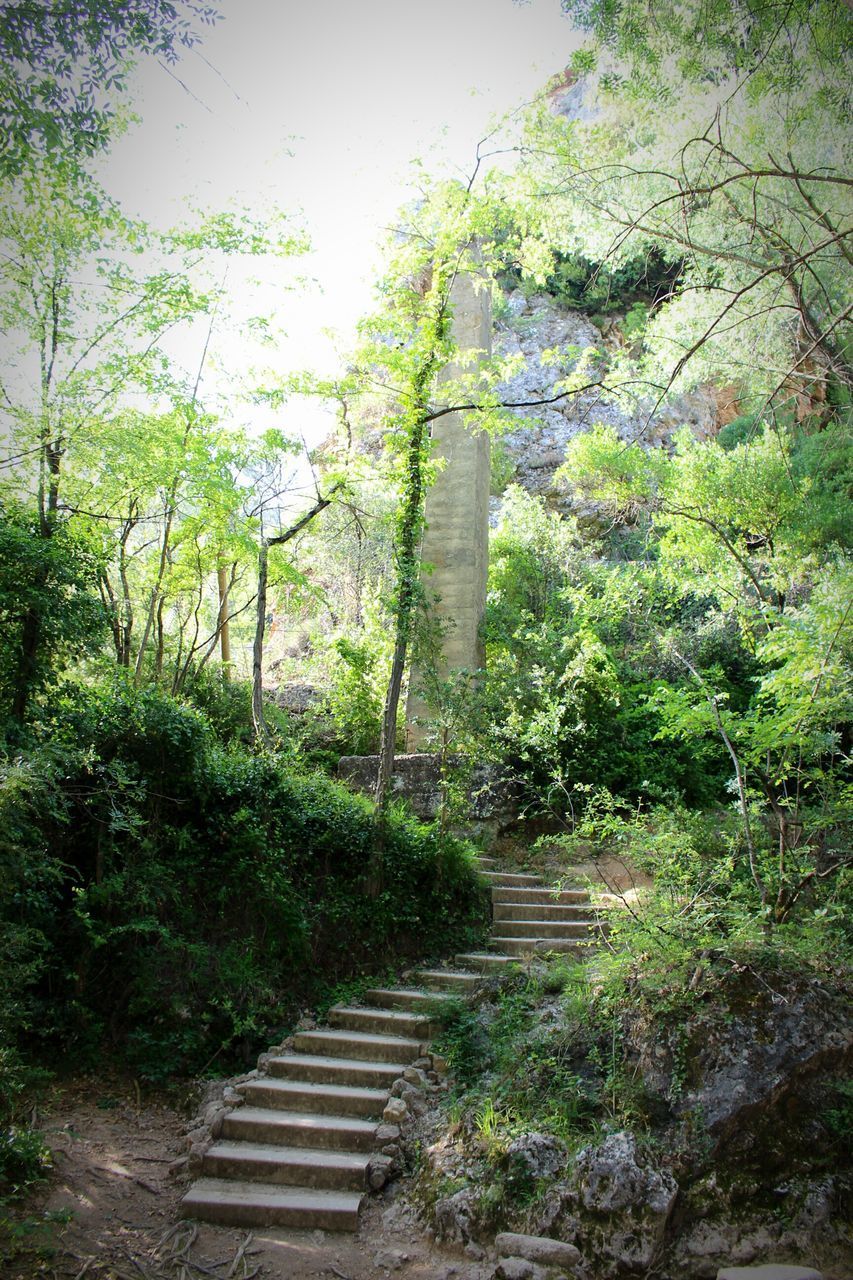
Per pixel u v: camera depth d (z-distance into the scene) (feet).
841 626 18.99
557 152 28.22
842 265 26.18
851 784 20.53
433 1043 19.72
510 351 73.46
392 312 31.22
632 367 32.27
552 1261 13.09
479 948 25.72
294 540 45.83
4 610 21.40
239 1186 15.57
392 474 31.07
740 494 34.91
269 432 33.19
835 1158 14.39
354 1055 19.86
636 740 37.55
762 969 16.52
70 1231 13.80
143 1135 17.39
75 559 23.08
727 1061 15.21
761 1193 13.96
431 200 30.76
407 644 28.91
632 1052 16.19
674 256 30.78
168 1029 20.15
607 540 57.82
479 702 29.94
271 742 32.27
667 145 28.27
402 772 35.17
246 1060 20.40
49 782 19.29
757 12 24.63
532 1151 14.79
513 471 66.03
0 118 19.27
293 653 61.36
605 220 28.99
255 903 23.06
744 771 22.13
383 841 26.30
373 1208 15.25
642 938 17.66
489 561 49.60
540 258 31.45
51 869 18.76
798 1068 14.97
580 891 27.71
